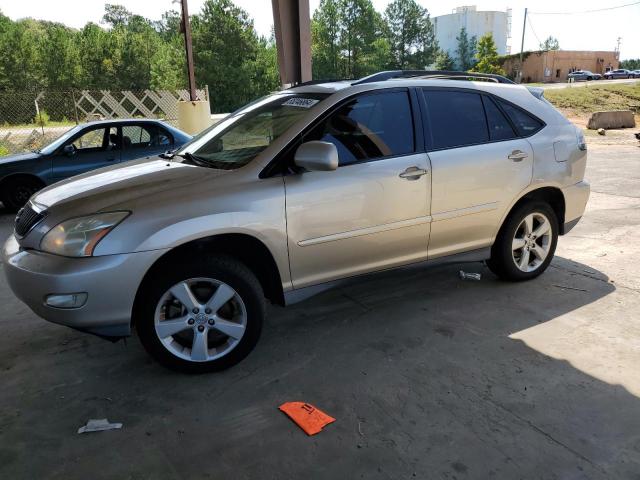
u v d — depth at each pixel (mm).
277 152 3162
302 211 3156
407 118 3627
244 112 3934
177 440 2502
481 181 3873
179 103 13422
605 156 12672
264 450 2424
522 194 4117
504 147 3996
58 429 2598
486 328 3623
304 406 2742
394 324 3715
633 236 5816
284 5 7969
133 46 62281
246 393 2891
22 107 17297
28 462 2354
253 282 3070
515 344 3391
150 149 8219
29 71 55531
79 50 59281
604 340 3426
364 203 3367
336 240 3316
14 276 2848
